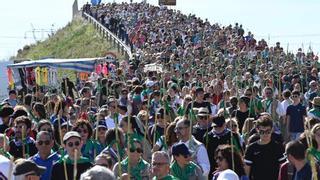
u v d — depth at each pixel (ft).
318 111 98.37
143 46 302.66
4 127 82.74
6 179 48.80
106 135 64.03
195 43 297.33
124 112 92.38
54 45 491.31
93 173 33.60
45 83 201.87
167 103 91.61
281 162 62.75
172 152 57.98
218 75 152.87
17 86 211.20
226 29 323.78
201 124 73.56
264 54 241.96
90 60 215.51
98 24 439.22
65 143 57.93
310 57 226.38
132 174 57.93
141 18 388.16
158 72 166.71
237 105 99.86
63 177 57.52
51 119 92.63
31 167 44.70
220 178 51.16
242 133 86.99
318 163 55.21
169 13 404.16
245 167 63.00
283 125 105.60
